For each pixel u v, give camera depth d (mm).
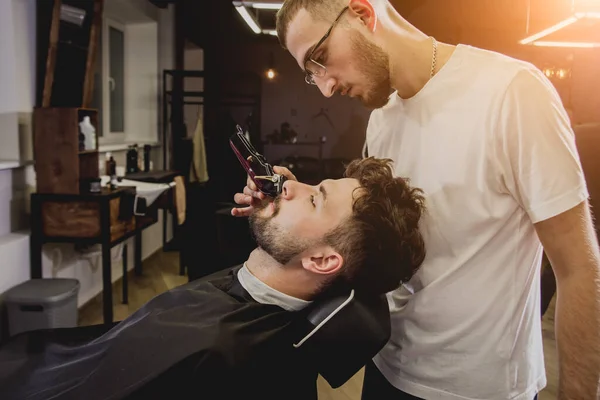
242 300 1128
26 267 2969
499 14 6801
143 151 5039
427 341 1143
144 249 5023
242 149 1173
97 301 3793
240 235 2947
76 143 2949
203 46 7078
